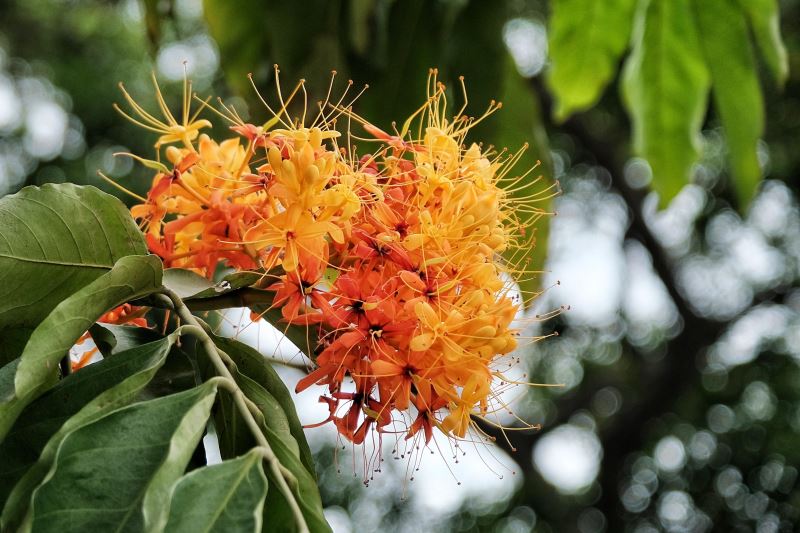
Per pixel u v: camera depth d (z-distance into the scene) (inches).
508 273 18.2
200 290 16.2
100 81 68.6
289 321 16.2
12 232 15.3
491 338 16.2
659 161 28.3
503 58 25.8
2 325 15.8
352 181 16.3
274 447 14.9
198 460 15.3
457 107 26.2
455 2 25.7
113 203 15.7
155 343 15.1
